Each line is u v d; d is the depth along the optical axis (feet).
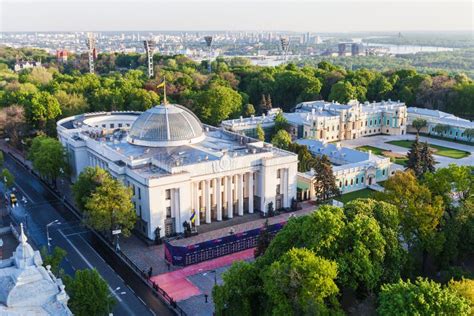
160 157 439.22
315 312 226.99
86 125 578.25
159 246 399.24
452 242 321.32
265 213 458.09
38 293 186.70
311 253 252.21
